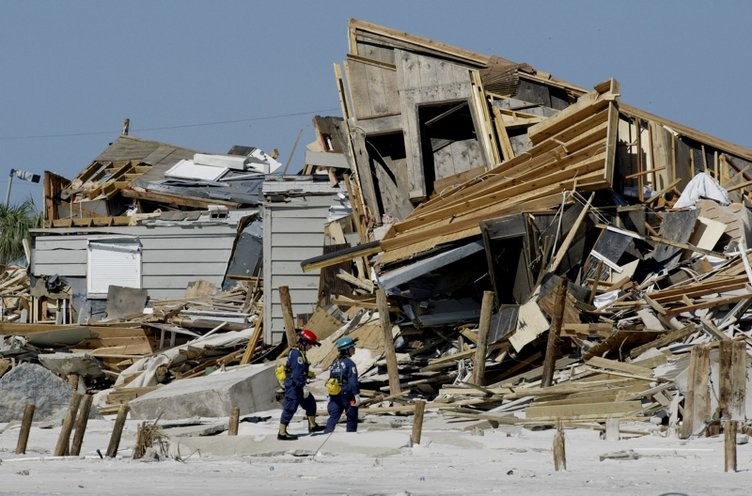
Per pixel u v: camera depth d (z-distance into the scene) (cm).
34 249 8600
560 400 4709
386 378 5781
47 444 4253
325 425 4575
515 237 5822
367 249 6353
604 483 2803
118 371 6988
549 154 6247
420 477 3008
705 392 4044
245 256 8200
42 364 6806
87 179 9300
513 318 5534
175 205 8825
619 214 6053
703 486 2716
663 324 5331
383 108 7731
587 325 5341
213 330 7225
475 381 5119
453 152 7675
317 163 8088
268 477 3056
